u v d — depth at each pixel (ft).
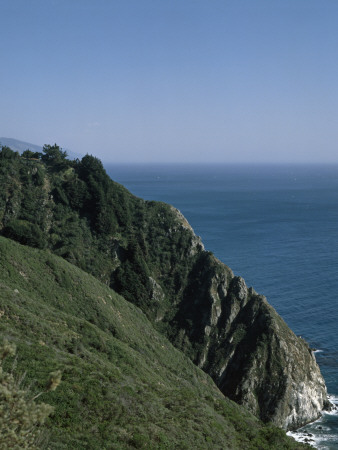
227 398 236.02
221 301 301.84
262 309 288.30
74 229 316.40
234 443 115.44
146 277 311.47
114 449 76.28
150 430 91.30
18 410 34.19
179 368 236.43
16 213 301.63
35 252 245.04
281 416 239.50
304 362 265.75
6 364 90.38
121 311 254.27
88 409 87.04
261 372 256.32
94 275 299.58
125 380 123.13
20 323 132.16
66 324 167.32
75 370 101.86
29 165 335.67
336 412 250.37
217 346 282.77
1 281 194.70
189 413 118.93
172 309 310.04
